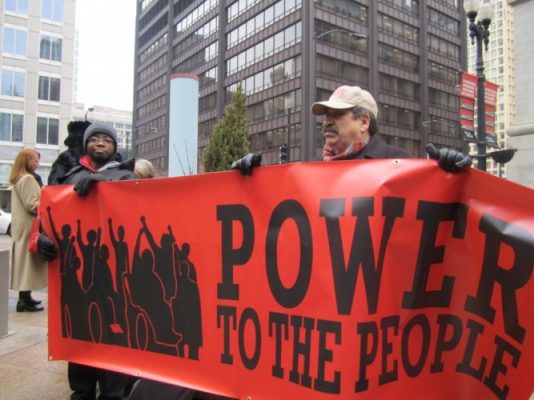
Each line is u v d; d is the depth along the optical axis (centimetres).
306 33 4700
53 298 295
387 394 188
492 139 1325
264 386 212
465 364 199
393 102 5516
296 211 207
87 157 340
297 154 4722
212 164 2030
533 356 182
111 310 273
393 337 190
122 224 270
